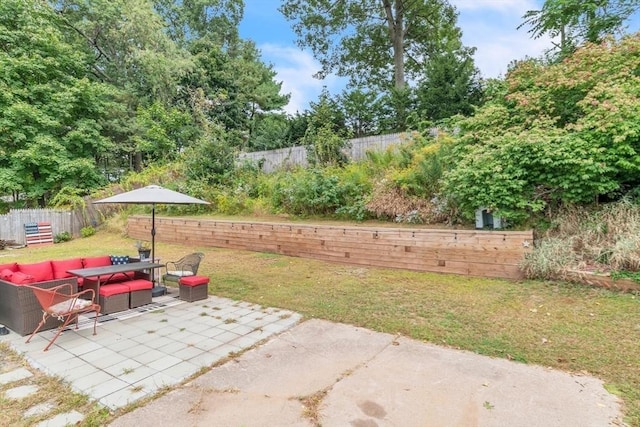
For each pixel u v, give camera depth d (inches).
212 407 103.2
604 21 316.2
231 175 518.0
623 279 185.6
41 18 572.1
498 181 231.5
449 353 137.2
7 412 100.4
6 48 553.9
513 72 302.7
